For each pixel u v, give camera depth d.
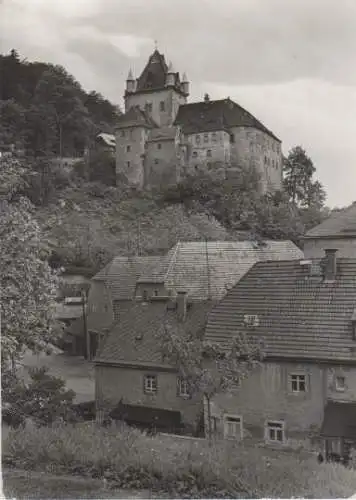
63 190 94.44
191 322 25.59
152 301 28.42
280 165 103.38
